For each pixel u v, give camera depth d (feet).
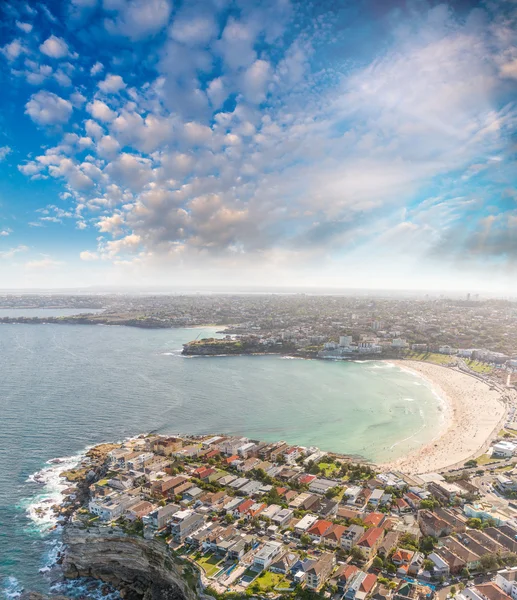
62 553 582.35
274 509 595.47
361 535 522.88
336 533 526.98
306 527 552.82
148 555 540.11
